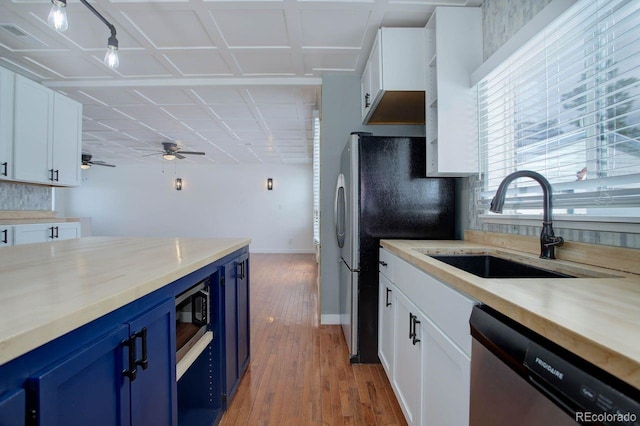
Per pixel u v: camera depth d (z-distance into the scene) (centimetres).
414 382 137
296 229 804
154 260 116
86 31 226
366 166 214
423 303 128
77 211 818
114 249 147
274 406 169
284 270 561
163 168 812
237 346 182
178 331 137
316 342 253
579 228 121
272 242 807
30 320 54
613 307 66
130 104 366
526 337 67
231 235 806
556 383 55
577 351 52
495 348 75
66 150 329
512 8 163
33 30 226
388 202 215
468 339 91
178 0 194
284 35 232
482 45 191
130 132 495
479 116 188
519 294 76
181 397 156
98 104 365
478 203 193
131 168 812
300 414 163
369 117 276
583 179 123
